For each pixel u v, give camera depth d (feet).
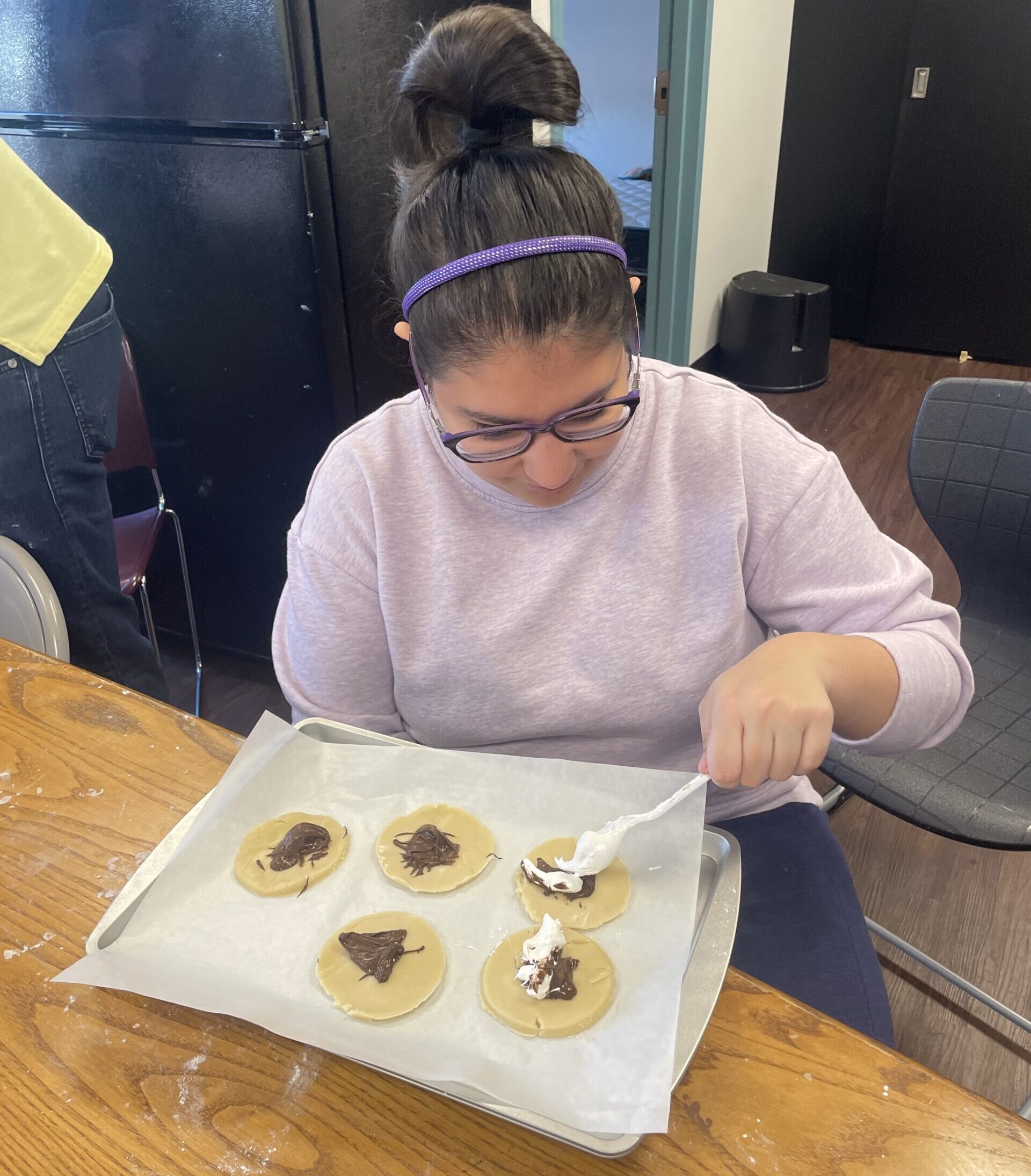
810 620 2.83
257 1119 1.77
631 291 2.36
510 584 2.83
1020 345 12.44
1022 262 11.94
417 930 2.20
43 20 5.29
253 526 6.60
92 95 5.41
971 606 4.52
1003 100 11.10
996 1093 4.16
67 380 4.55
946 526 4.31
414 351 2.45
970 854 5.37
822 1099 1.72
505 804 2.49
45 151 5.74
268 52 4.76
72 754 2.66
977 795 3.63
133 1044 1.91
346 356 5.76
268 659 7.31
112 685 2.92
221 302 5.70
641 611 2.81
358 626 2.94
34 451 4.52
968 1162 1.61
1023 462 4.00
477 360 2.13
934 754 3.85
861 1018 2.56
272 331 5.65
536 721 2.91
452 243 2.13
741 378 12.05
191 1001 1.92
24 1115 1.79
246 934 2.18
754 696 2.23
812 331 11.59
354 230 5.50
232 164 5.18
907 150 11.87
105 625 5.13
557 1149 1.70
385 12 5.21
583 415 2.26
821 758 2.20
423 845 2.37
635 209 11.56
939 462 4.22
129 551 5.65
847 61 11.63
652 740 2.97
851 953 2.73
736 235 11.68
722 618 2.80
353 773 2.61
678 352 10.54
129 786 2.54
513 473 2.42
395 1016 1.99
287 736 2.61
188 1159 1.71
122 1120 1.77
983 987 4.61
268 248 5.37
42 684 2.94
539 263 2.05
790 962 2.70
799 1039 1.83
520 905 2.27
